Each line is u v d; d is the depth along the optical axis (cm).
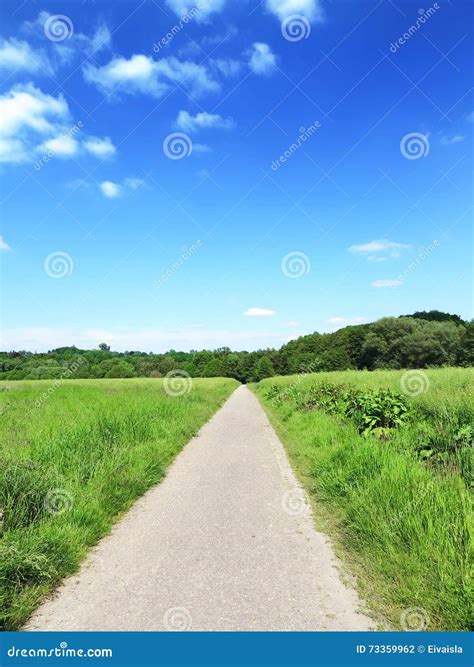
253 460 946
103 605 371
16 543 422
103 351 8612
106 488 645
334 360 7175
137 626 340
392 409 966
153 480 762
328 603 372
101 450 819
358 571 430
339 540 507
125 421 1060
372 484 586
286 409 1839
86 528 516
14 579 391
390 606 368
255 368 11038
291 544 495
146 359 8194
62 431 901
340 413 1268
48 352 8175
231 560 454
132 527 553
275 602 373
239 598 379
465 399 898
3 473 546
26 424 1161
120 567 441
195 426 1448
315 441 1013
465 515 430
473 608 334
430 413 952
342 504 603
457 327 6825
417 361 6312
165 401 1631
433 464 671
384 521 480
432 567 392
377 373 2534
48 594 390
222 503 645
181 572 428
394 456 680
